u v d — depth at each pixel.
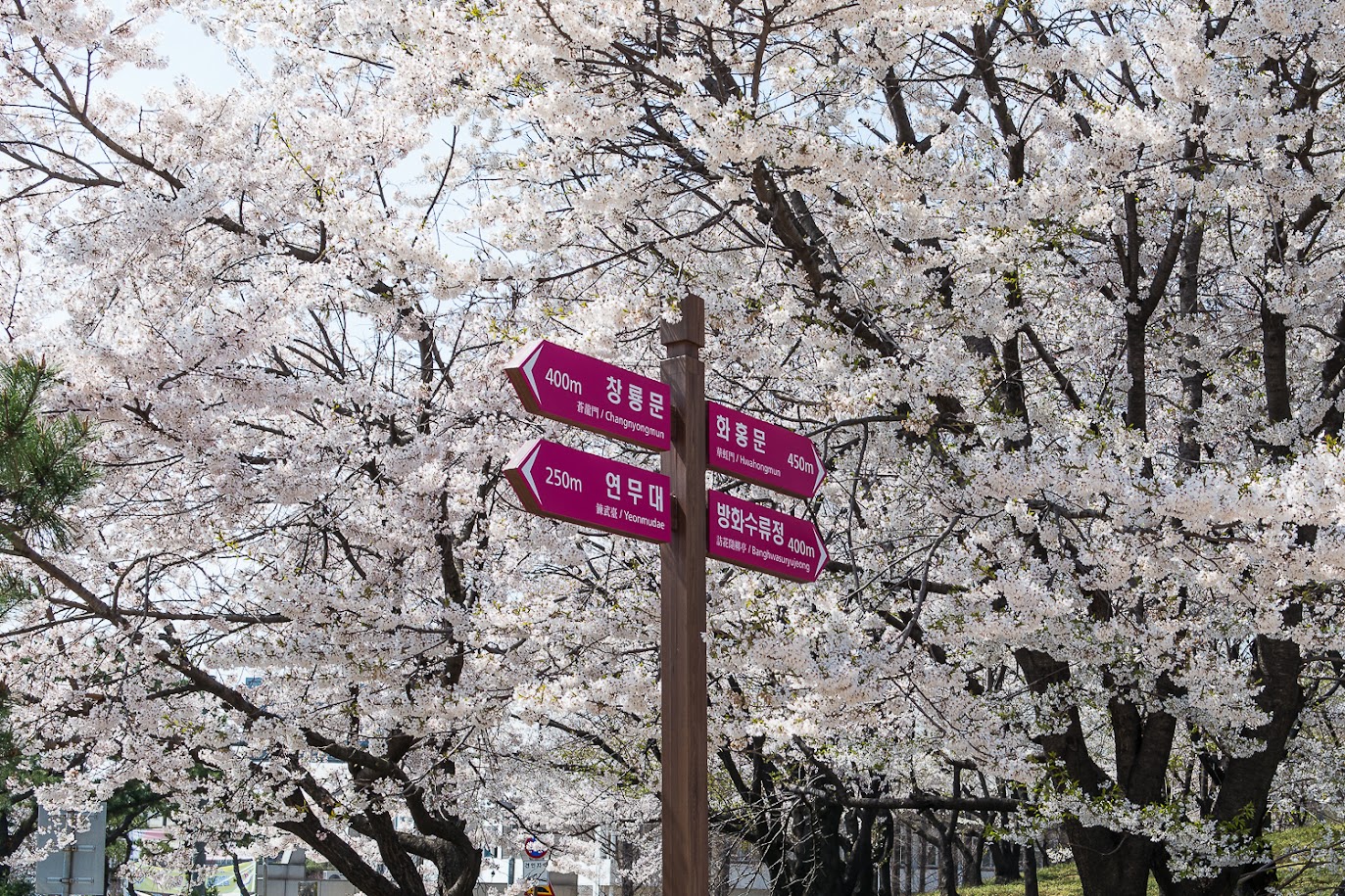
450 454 8.08
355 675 8.00
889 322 7.80
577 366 4.72
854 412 7.83
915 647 7.06
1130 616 7.80
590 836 16.48
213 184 7.10
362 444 8.16
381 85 9.31
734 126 6.25
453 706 8.08
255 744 8.79
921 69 9.29
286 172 7.84
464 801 10.83
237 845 12.16
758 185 7.44
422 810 10.30
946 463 7.62
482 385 7.91
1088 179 7.89
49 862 9.63
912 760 11.54
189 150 8.21
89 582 8.50
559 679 7.63
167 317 7.10
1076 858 8.95
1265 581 6.55
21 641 8.47
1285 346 9.27
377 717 9.14
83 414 6.28
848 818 16.83
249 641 8.16
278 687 9.16
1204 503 5.47
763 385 8.41
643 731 10.05
